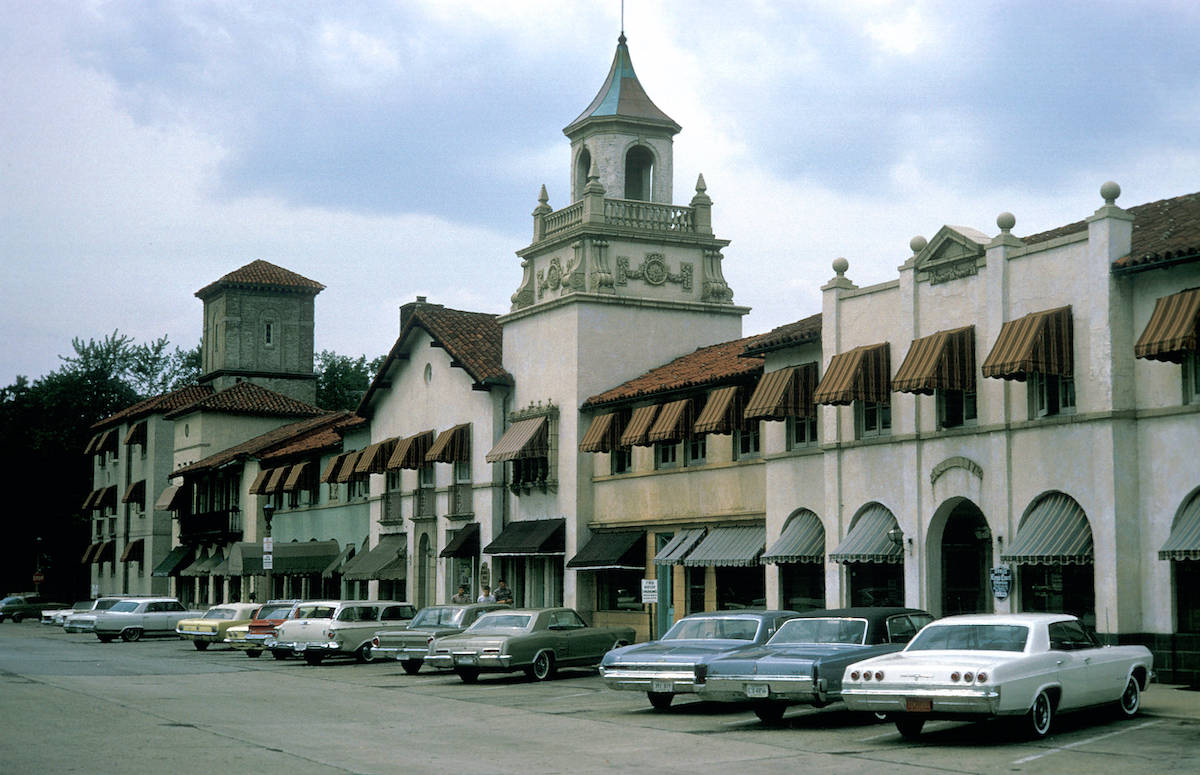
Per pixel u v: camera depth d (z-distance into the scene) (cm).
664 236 3966
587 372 3803
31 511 8600
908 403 2633
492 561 4116
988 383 2459
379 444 4772
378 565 4716
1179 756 1441
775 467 3034
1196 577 2133
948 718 1605
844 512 2778
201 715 1952
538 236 4100
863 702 1586
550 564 3903
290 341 7569
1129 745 1527
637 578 3597
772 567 3038
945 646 1647
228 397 6962
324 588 5450
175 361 10062
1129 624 2173
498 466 4128
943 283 2567
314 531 5581
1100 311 2239
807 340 2914
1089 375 2255
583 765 1436
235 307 7462
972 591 2547
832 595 2808
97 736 1658
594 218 3872
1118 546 2181
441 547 4425
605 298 3834
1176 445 2153
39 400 9031
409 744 1627
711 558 3200
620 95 4081
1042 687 1572
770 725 1817
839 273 2844
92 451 8275
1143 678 1798
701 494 3356
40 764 1398
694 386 3297
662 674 1928
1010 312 2412
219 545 6531
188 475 6919
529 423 3947
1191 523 2108
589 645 2700
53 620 6391
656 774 1364
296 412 7044
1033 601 2391
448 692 2394
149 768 1378
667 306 3934
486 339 4397
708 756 1507
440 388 4503
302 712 2025
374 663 3294
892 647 1830
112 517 8031
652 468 3550
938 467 2545
